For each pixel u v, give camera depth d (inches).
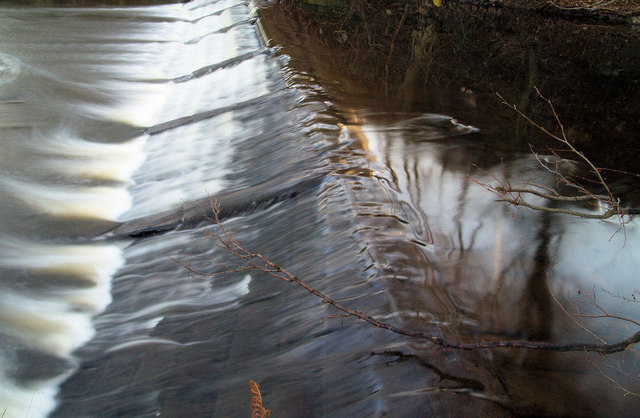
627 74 510.9
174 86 551.5
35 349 227.9
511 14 751.1
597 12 737.6
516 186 283.9
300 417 158.9
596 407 156.6
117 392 198.5
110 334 235.0
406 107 392.5
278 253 246.2
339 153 312.0
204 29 732.0
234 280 239.9
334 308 195.6
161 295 248.5
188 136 410.3
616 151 335.3
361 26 633.0
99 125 455.2
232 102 457.1
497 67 512.4
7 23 718.5
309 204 271.3
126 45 676.1
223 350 200.4
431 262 218.8
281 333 197.2
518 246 232.8
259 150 352.5
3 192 340.2
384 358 169.8
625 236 240.8
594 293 206.2
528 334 183.8
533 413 153.3
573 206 266.8
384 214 249.8
